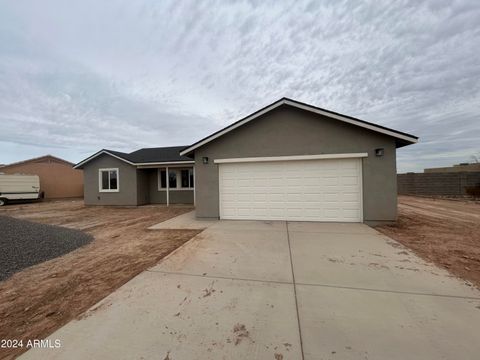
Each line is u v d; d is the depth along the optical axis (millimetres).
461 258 4258
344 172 7520
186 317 2533
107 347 2090
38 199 19359
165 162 13609
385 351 1985
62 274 3918
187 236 6238
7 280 3725
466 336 2156
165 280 3482
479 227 6832
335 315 2535
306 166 7801
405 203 13172
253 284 3314
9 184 16984
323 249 4844
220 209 8477
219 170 8453
